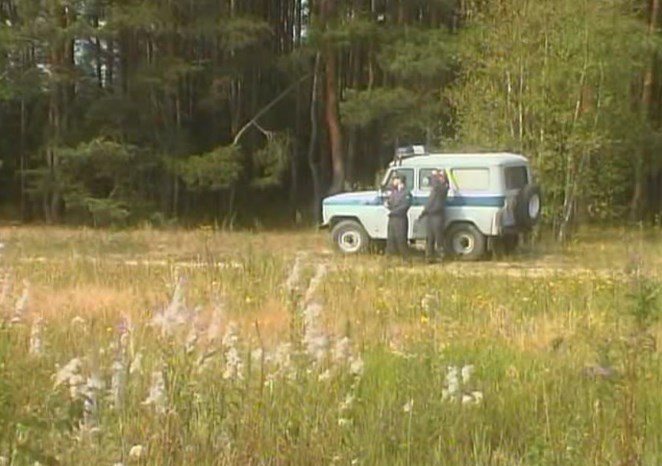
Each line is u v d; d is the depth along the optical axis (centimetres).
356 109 3350
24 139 3759
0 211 3806
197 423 609
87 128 3506
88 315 1039
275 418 630
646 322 665
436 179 2144
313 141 3853
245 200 3825
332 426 630
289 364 688
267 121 3903
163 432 595
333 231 2289
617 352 738
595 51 2620
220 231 2991
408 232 2159
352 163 3709
